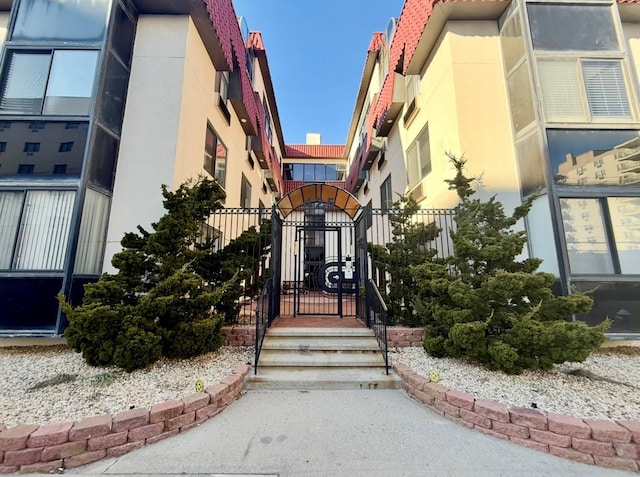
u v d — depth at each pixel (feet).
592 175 18.83
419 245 21.30
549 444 9.08
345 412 11.56
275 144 60.85
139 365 13.03
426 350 16.17
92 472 8.25
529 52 20.12
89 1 19.57
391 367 15.14
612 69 20.13
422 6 23.90
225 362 15.08
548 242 18.61
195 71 23.25
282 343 16.84
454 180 17.89
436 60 24.72
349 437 9.80
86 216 17.66
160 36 21.79
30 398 11.03
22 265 16.55
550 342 12.39
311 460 8.61
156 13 22.13
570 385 12.40
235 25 29.78
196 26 23.38
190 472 8.15
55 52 18.86
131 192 19.70
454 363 15.01
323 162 72.64
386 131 38.24
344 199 26.35
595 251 18.03
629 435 8.56
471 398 10.80
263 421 10.85
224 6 26.04
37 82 18.48
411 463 8.48
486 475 8.01
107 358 12.60
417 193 28.30
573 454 8.76
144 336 12.89
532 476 8.00
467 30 22.80
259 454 8.89
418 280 17.13
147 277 15.20
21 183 17.28
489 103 21.80
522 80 20.59
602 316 17.35
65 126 18.02
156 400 10.98
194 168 23.16
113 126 19.72
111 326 12.82
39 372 13.61
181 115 20.94
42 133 17.87
